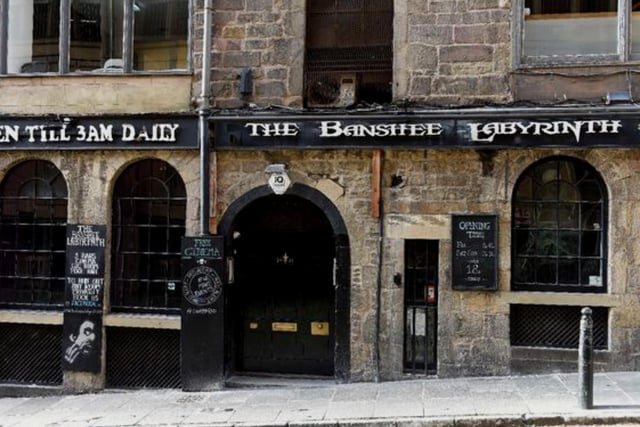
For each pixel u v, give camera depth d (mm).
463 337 8570
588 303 8328
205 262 8938
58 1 9750
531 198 8711
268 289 9664
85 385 9242
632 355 8242
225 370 9086
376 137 8625
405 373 8734
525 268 8711
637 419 6629
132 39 9516
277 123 8797
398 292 8719
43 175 9648
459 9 8695
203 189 8953
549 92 8500
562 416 6746
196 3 9227
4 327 9633
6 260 9680
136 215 9453
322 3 9250
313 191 8906
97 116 9203
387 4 9109
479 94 8625
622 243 8281
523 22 8680
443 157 8664
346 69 9117
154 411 7980
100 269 9273
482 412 7055
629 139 8102
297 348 9562
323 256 9570
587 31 8617
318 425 7109
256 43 9094
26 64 9789
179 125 9055
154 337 9383
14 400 8945
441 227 8656
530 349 8453
